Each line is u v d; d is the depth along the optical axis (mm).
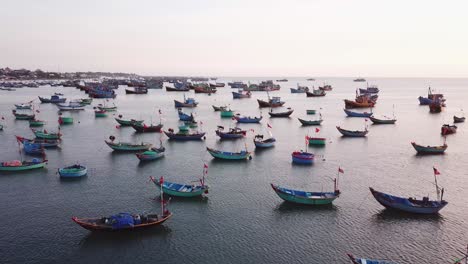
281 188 64000
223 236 51719
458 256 47062
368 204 62812
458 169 85188
